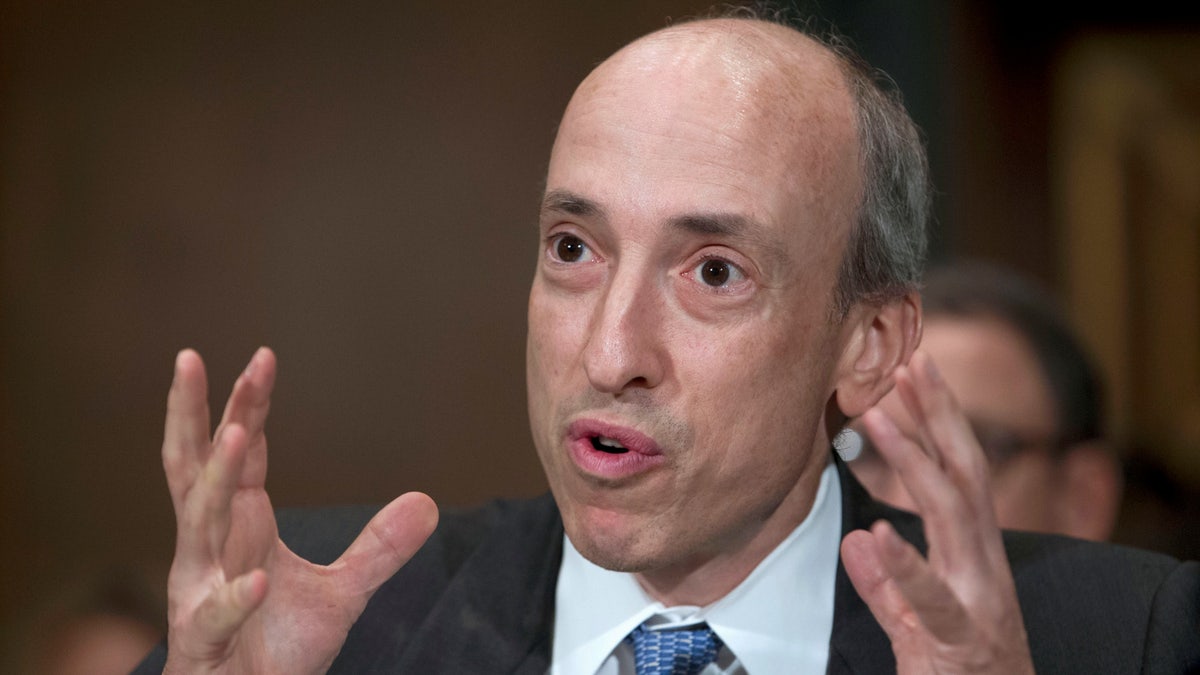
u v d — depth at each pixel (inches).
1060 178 384.2
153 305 447.2
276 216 445.4
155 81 449.1
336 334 440.5
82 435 448.1
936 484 111.0
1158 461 379.6
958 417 113.5
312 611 113.6
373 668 133.5
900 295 137.6
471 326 439.5
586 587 134.9
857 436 189.9
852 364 135.4
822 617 134.4
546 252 128.6
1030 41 382.0
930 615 106.7
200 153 448.1
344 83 445.1
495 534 144.4
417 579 140.9
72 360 449.1
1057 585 142.9
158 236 448.1
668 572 132.2
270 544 111.7
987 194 380.5
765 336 123.5
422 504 117.3
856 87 133.6
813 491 136.7
